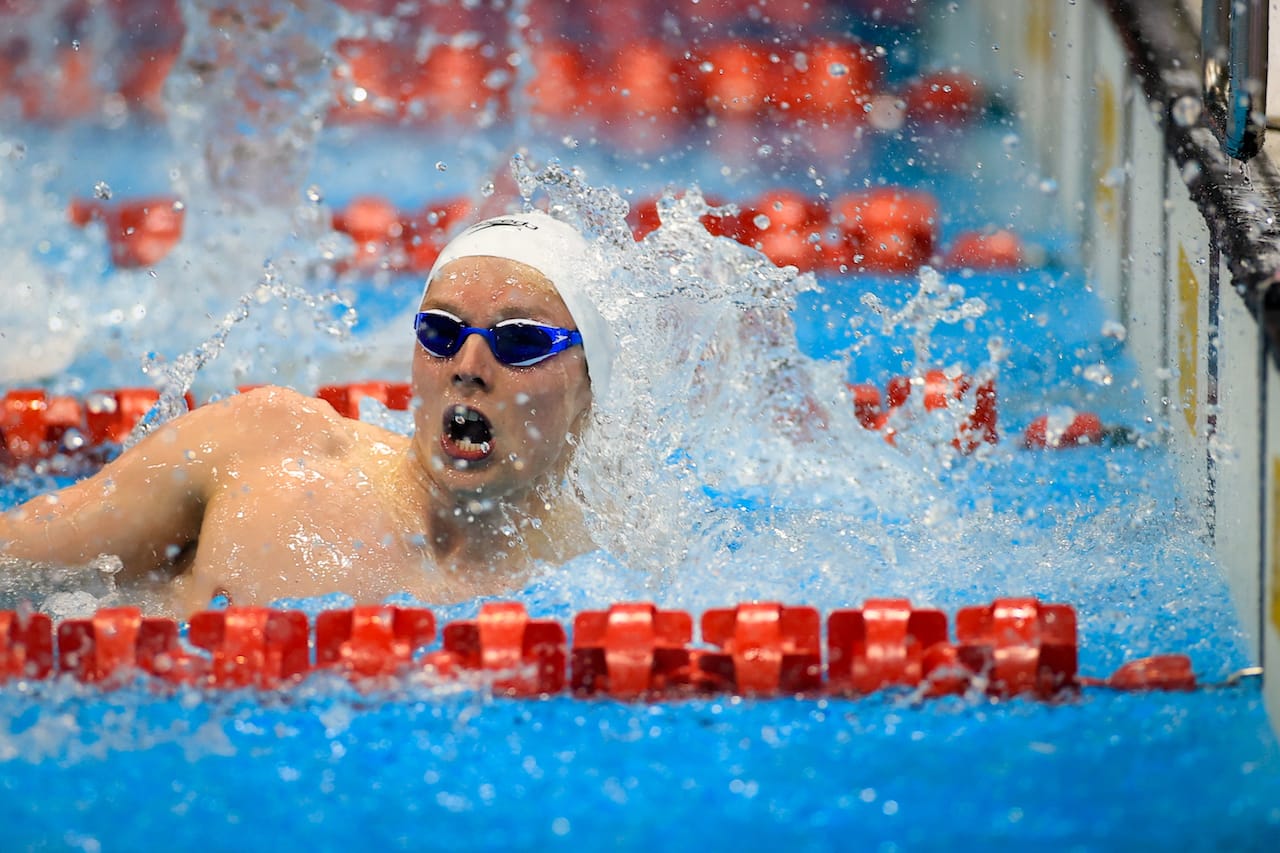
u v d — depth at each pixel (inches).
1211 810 243.4
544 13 1014.4
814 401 472.7
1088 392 506.0
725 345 455.8
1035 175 773.3
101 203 755.4
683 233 446.3
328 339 596.1
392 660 298.0
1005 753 266.2
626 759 265.1
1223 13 360.5
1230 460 350.0
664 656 294.4
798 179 831.7
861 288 677.9
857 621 297.9
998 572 368.5
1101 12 609.9
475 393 339.6
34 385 531.2
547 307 347.6
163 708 285.9
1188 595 350.0
